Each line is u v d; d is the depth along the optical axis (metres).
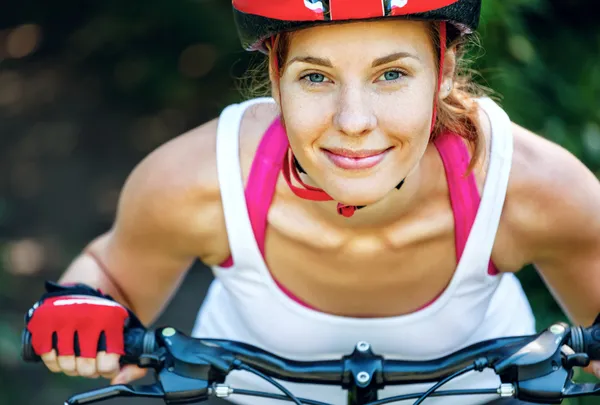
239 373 2.28
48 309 1.93
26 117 6.04
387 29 1.70
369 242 2.06
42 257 4.72
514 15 3.53
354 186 1.74
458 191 2.03
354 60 1.70
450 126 2.02
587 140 3.57
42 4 6.83
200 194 2.10
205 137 2.13
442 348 2.19
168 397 1.82
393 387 2.19
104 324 1.91
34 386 3.98
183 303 4.42
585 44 3.97
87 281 2.27
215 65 5.75
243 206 2.08
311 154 1.76
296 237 2.07
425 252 2.07
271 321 2.20
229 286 2.22
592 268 2.12
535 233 2.07
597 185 2.08
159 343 1.91
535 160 2.06
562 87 3.73
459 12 1.80
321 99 1.73
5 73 6.48
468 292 2.12
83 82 6.21
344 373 1.85
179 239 2.17
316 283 2.14
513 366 1.80
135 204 2.17
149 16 5.93
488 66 3.30
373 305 2.16
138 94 6.03
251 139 2.10
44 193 5.30
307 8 1.67
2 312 4.28
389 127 1.72
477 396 2.23
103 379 4.04
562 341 1.84
